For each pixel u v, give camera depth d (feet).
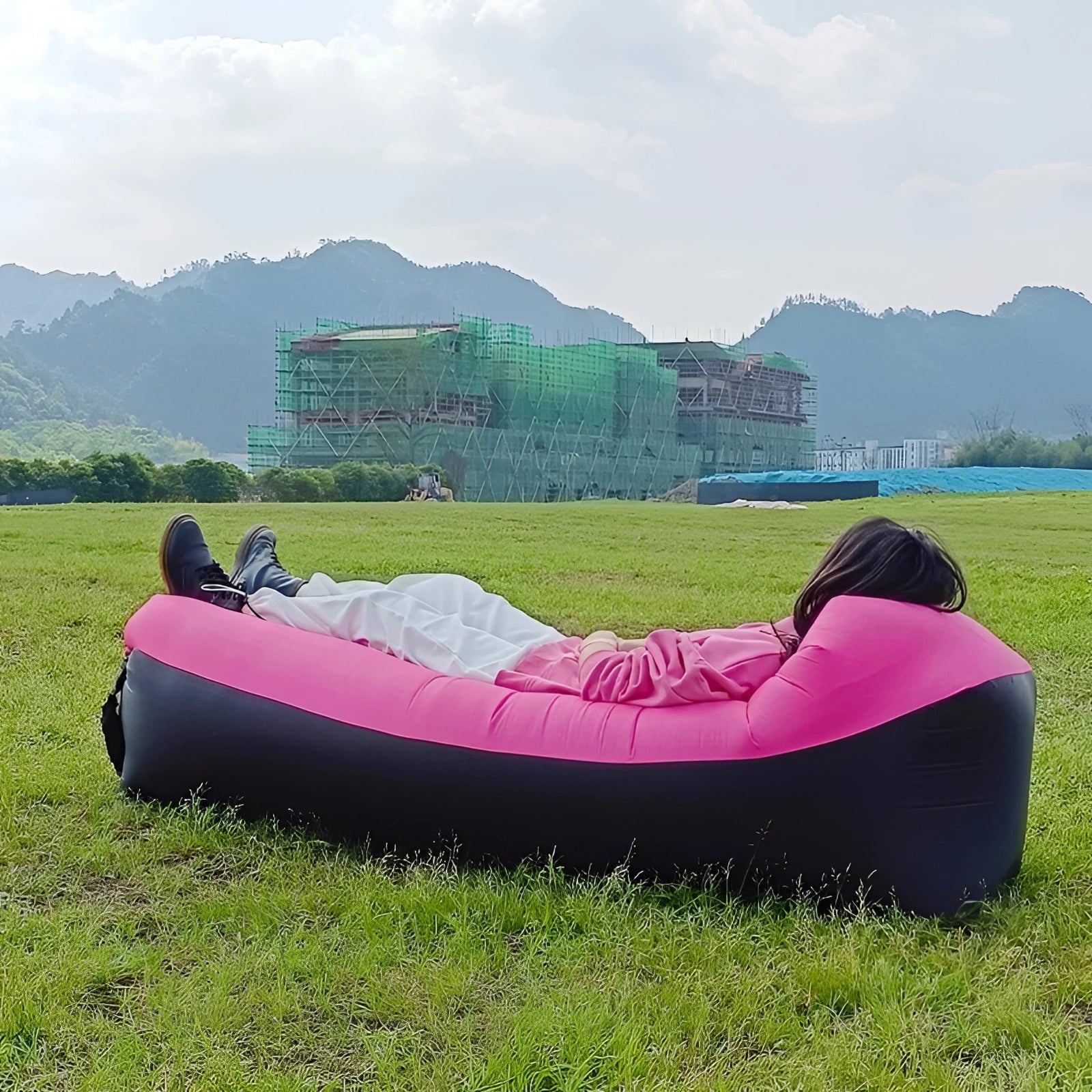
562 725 11.45
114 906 11.10
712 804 10.83
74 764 15.07
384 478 173.06
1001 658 10.94
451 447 237.86
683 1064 8.32
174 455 538.06
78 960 9.62
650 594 34.04
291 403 244.22
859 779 10.52
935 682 10.48
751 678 11.66
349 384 237.66
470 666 13.08
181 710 13.08
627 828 11.09
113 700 14.46
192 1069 8.15
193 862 12.10
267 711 12.56
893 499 145.69
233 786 12.94
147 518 68.95
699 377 322.34
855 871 10.71
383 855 12.09
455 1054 8.34
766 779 10.69
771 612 29.84
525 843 11.48
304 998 9.16
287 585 15.48
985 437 422.41
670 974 9.52
